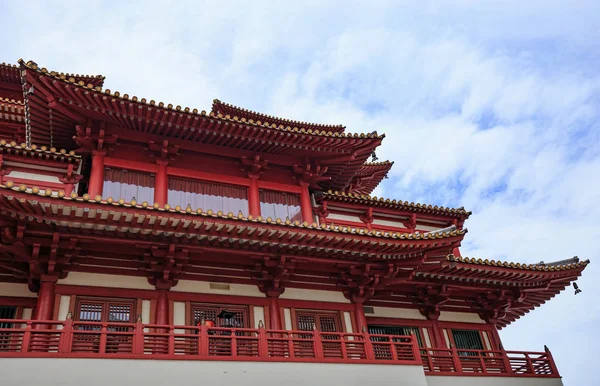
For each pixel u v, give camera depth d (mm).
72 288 17578
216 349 17891
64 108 20844
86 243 17531
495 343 25688
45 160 21438
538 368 24844
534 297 27031
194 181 23531
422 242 20875
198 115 22203
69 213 15914
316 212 26719
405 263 21625
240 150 24609
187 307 18906
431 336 24469
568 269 24734
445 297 24844
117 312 17984
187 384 15680
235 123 22891
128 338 17594
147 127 22344
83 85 20234
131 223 16672
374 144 25875
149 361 15641
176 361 15961
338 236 19500
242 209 23906
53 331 15258
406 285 24375
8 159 20922
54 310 17016
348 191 32844
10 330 14852
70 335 15281
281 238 18828
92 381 14711
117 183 21781
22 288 18172
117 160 22125
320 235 19109
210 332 18922
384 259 21344
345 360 18422
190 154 23969
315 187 26984
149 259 18375
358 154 26250
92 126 21875
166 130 22641
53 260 17062
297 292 21203
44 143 23594
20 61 19359
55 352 15016
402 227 28953
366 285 22109
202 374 16047
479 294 26094
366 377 18391
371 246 20281
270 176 25562
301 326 20656
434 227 29984
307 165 25766
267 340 17750
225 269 20266
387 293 23797
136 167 22406
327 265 21312
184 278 19516
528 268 24219
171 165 23297
